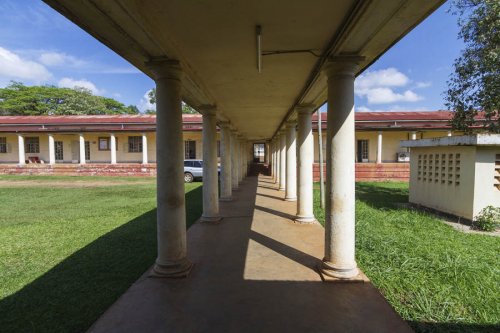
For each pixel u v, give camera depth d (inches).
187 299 110.5
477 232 224.5
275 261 149.3
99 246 180.4
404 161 740.0
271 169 714.2
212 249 168.4
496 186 245.4
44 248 177.9
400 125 699.4
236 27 103.1
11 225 239.0
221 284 123.1
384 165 613.6
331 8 90.2
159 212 133.9
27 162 832.3
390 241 185.3
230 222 235.3
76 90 1533.0
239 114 300.0
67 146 840.3
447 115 740.7
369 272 138.1
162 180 132.8
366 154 768.3
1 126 793.6
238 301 108.8
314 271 136.3
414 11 84.6
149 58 124.4
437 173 294.5
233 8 89.8
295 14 93.9
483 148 245.4
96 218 263.3
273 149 610.2
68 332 94.5
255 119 336.2
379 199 380.5
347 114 126.0
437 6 82.0
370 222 241.6
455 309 108.0
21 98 1358.3
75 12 84.7
